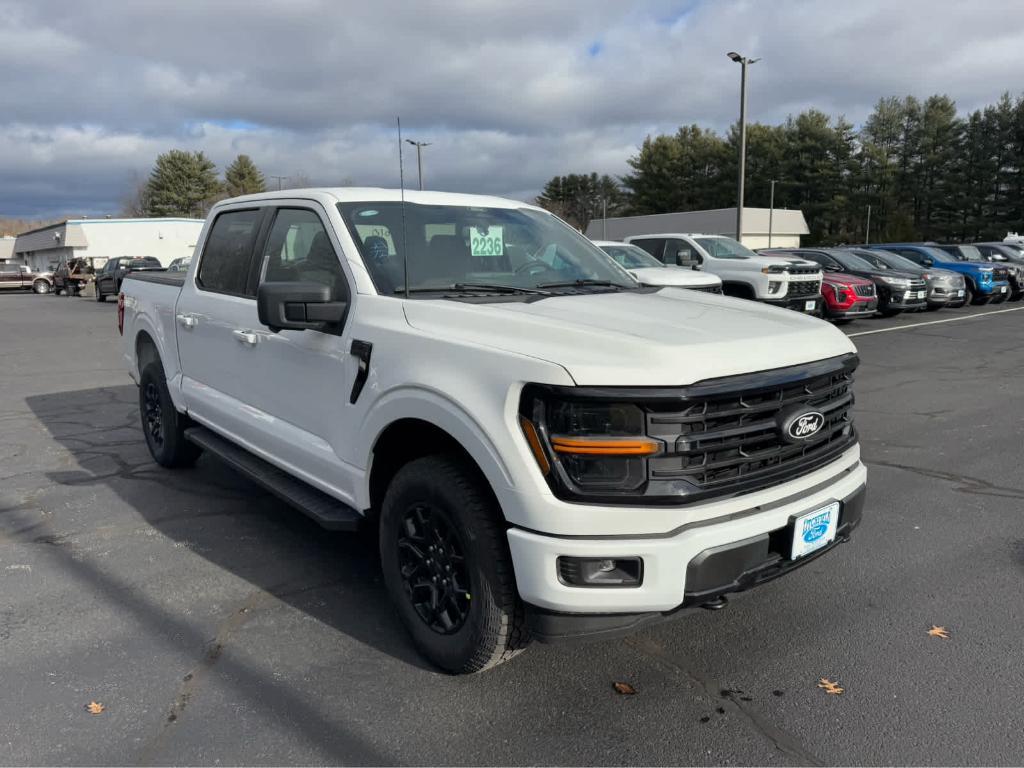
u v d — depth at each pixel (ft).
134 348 19.86
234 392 14.65
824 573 13.24
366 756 8.52
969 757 8.43
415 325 10.19
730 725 9.04
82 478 19.07
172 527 15.66
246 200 15.06
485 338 9.34
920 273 60.13
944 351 40.68
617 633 8.63
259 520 16.08
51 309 88.22
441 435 9.87
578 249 14.14
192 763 8.40
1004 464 19.65
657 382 8.18
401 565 10.49
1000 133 231.71
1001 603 12.07
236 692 9.75
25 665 10.39
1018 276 73.20
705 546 8.36
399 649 10.83
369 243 11.73
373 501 11.19
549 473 8.33
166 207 310.45
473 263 12.31
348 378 11.04
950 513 16.12
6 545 14.71
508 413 8.55
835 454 10.21
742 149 80.94
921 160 240.73
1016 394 28.76
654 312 10.39
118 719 9.18
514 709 9.37
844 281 49.90
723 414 8.54
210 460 20.80
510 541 8.58
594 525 8.22
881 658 10.49
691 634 11.19
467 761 8.43
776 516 8.93
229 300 14.52
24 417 26.76
